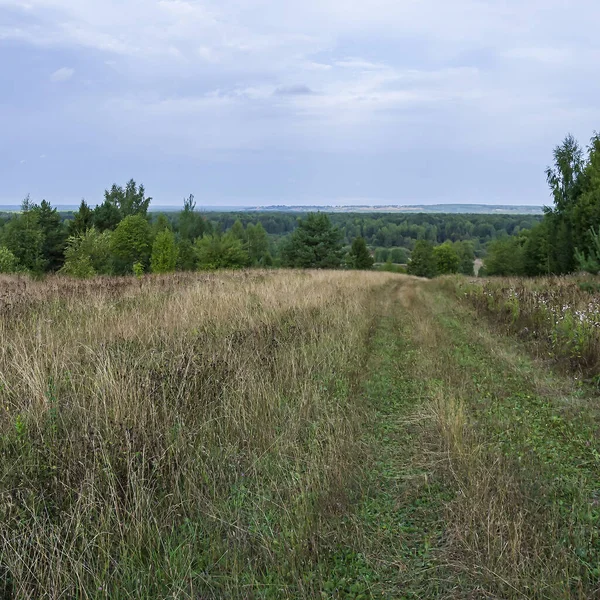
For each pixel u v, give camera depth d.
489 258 58.88
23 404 4.16
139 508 3.21
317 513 3.47
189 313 8.38
